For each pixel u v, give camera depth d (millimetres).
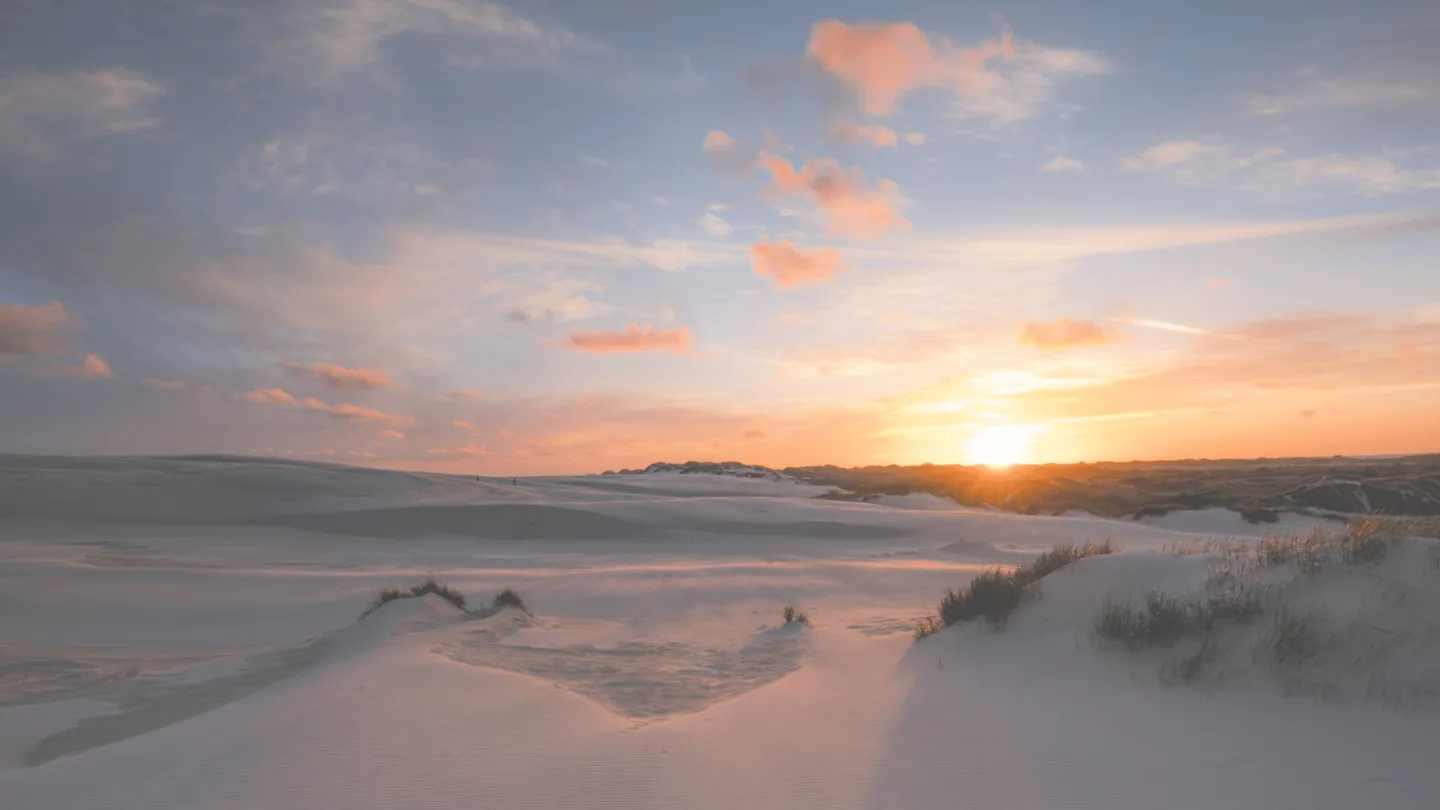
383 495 68000
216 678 10688
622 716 7461
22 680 11258
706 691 8703
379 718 7090
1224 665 7973
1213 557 10461
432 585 15945
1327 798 5125
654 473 147750
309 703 7688
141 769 5938
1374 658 7281
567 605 18375
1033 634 10055
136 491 63156
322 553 39812
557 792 5305
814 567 24625
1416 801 5020
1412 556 8422
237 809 5121
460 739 6449
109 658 13562
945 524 53781
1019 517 57281
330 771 5730
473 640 12016
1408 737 6090
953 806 5098
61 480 64625
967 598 11508
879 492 88062
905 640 11484
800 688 8453
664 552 40375
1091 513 67688
